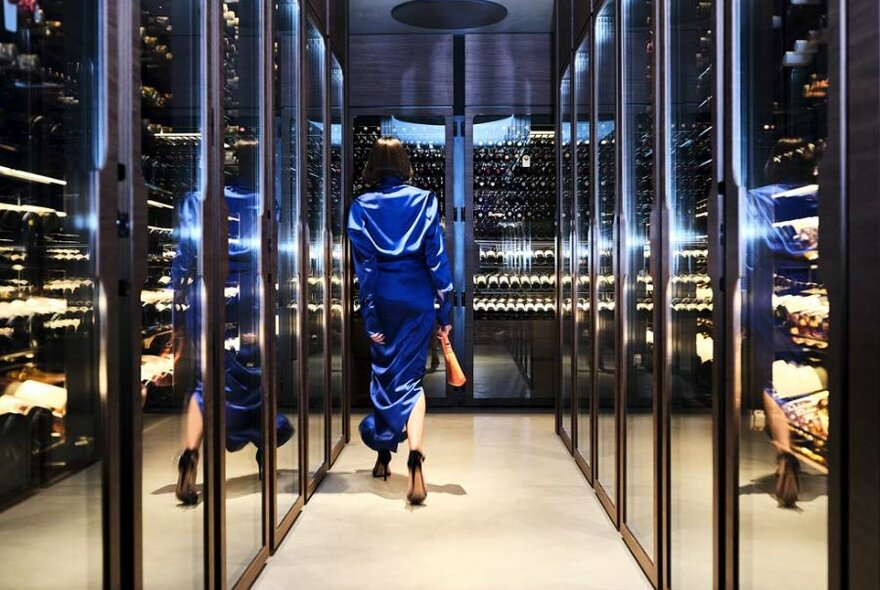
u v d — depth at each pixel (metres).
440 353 6.72
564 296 5.42
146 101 2.06
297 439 3.91
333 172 5.25
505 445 5.41
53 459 1.97
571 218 5.00
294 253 3.84
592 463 4.22
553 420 6.30
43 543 1.91
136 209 1.84
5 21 2.00
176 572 2.22
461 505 4.04
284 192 3.55
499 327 6.72
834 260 1.46
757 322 1.99
